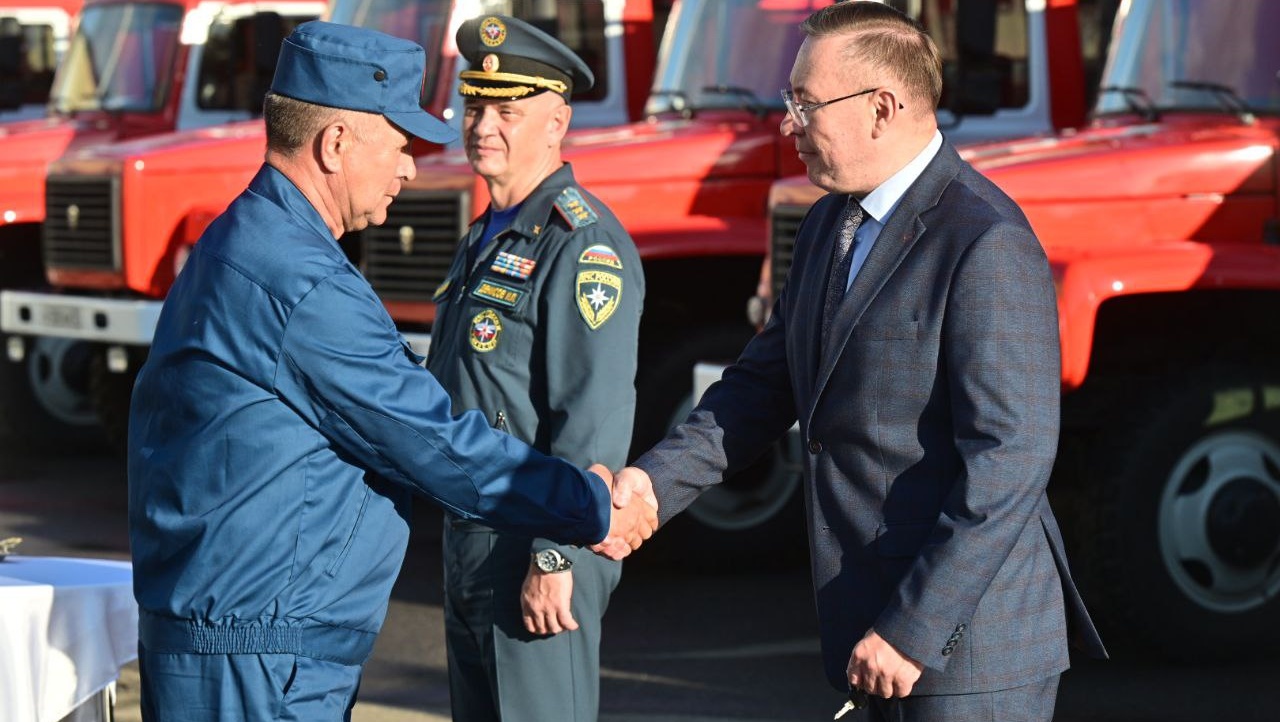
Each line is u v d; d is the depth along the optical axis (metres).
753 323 7.61
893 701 3.48
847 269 3.57
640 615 7.51
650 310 8.39
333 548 3.29
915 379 3.41
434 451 3.32
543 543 4.08
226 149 10.47
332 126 3.34
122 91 12.29
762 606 7.66
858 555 3.49
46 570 4.07
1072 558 7.11
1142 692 6.36
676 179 8.56
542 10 9.77
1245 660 6.82
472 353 4.29
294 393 3.24
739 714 6.11
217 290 3.26
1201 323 6.98
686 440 3.89
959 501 3.30
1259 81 7.34
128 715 6.09
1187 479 6.73
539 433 4.27
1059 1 8.68
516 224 4.36
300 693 3.24
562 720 4.21
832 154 3.52
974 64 8.64
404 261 8.78
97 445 11.93
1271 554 6.78
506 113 4.41
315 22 3.45
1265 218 7.04
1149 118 7.63
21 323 10.52
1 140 11.78
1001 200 3.50
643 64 9.95
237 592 3.21
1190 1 7.63
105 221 10.32
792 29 9.01
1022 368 3.33
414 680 6.61
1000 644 3.39
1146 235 6.93
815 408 3.55
